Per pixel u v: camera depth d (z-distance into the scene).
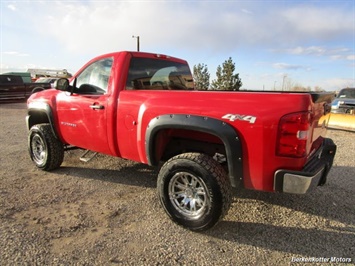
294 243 2.90
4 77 18.30
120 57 3.79
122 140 3.67
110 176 4.70
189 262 2.58
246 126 2.68
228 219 3.36
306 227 3.21
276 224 3.27
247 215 3.47
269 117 2.59
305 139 2.56
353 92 11.70
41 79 25.50
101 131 3.90
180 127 2.99
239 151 2.72
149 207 3.62
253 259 2.64
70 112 4.35
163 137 3.42
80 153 5.98
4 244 2.75
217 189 2.82
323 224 3.28
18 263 2.50
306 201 3.87
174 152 3.59
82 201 3.75
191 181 3.06
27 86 19.45
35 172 4.85
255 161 2.69
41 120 5.44
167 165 3.11
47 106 4.70
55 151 4.77
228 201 2.88
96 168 5.08
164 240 2.90
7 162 5.41
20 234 2.93
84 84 4.23
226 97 2.84
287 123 2.54
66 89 4.27
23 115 12.88
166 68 4.47
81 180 4.50
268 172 2.68
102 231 3.04
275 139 2.59
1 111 14.30
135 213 3.46
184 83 4.93
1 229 3.01
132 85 3.85
